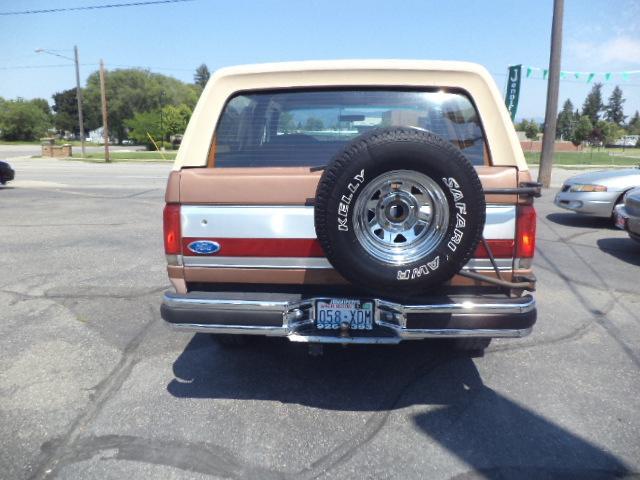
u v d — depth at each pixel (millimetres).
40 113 82938
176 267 3014
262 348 4094
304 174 2867
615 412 3150
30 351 4020
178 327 2947
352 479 2545
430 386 3479
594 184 9000
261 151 3223
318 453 2750
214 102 3178
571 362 3834
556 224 9477
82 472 2596
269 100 3236
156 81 77500
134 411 3164
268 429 2969
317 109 3234
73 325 4551
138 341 4227
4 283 5738
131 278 5945
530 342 4191
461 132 3162
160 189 15406
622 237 8344
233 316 2896
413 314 2805
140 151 49750
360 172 2541
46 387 3461
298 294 2990
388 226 2668
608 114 130875
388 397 3338
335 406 3227
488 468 2627
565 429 2971
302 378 3598
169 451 2766
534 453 2750
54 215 10344
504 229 2850
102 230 8789
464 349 3943
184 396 3348
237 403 3260
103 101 32188
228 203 2906
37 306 5020
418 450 2775
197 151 3139
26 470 2613
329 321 2918
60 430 2963
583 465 2654
